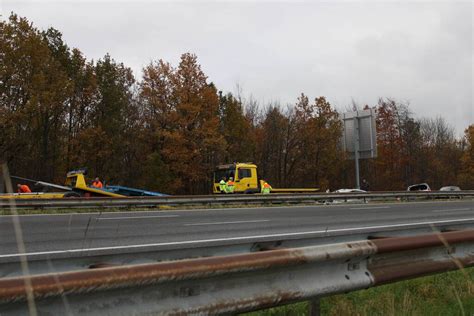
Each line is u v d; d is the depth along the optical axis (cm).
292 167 5094
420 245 421
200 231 1167
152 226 1245
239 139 4528
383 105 5906
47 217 1391
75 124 3906
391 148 5828
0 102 2845
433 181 6250
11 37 2886
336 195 2416
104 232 1117
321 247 345
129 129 4075
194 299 280
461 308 461
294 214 1703
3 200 1472
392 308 457
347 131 2977
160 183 3572
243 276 304
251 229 1233
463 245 498
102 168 3791
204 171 3950
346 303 499
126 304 251
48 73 3092
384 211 1919
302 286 338
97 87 3909
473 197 3156
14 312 214
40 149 3328
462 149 6819
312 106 4981
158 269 255
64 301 224
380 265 405
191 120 3891
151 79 3966
